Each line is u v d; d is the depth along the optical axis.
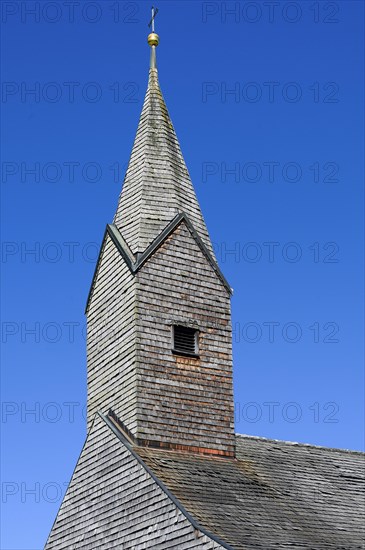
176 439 37.53
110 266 41.25
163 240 40.34
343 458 44.53
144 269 39.38
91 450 39.16
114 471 36.84
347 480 41.59
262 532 31.94
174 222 40.91
